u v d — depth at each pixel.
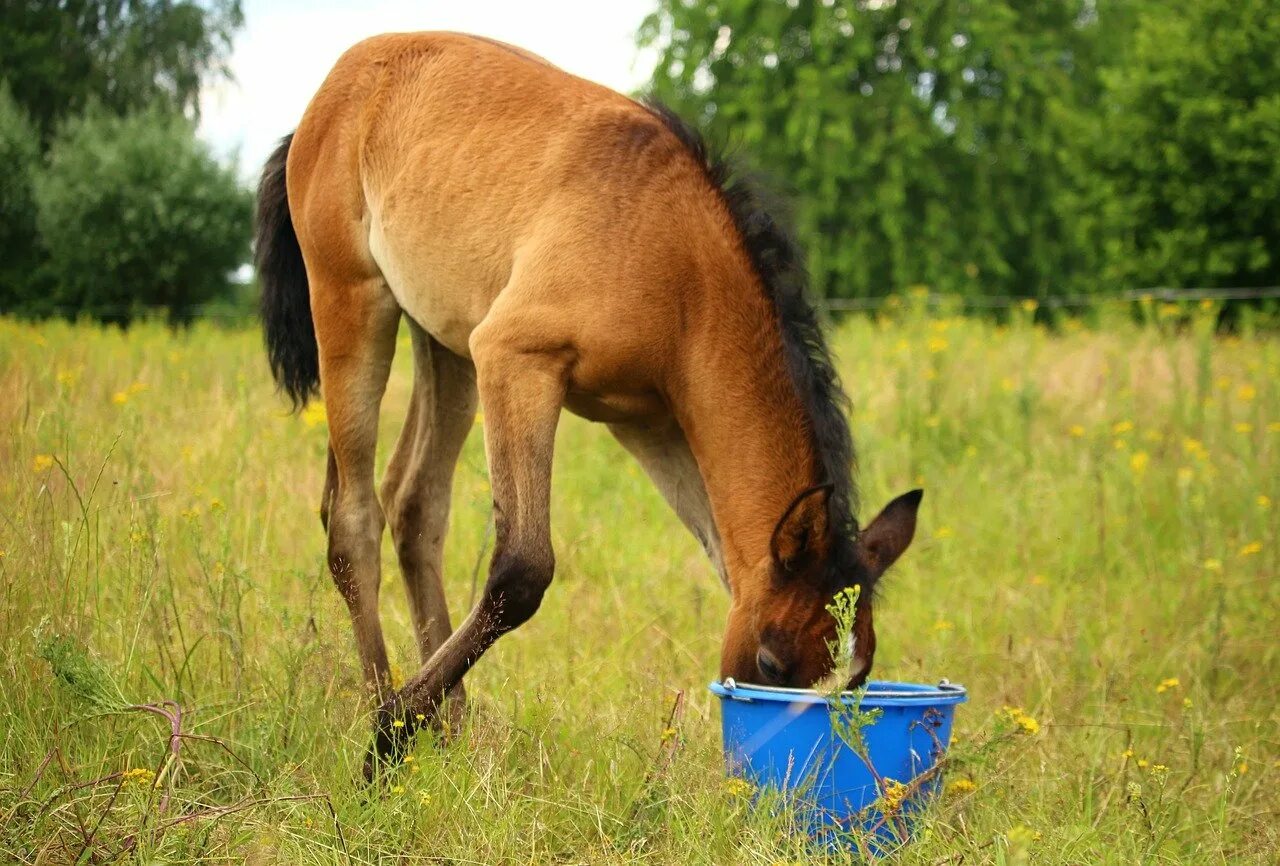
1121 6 30.53
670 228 3.67
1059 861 3.08
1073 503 6.66
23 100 28.81
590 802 3.37
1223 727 4.24
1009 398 8.54
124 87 29.67
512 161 3.88
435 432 4.44
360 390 4.36
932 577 5.87
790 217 3.90
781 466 3.63
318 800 3.22
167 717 3.31
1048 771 3.69
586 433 7.89
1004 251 28.91
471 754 3.55
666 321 3.65
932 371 8.67
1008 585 5.79
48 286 23.28
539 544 3.63
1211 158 16.59
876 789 3.26
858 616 3.43
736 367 3.66
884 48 29.02
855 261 27.09
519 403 3.65
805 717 3.29
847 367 9.57
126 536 4.25
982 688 4.71
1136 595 5.68
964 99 28.08
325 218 4.34
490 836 3.16
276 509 5.43
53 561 3.94
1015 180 28.42
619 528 6.29
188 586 4.64
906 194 27.91
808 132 26.45
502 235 3.83
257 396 7.80
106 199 21.45
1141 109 17.14
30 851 2.92
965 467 7.26
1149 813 3.42
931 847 3.13
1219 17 16.83
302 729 3.65
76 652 3.49
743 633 3.59
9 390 5.64
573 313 3.62
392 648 4.61
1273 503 6.55
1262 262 16.05
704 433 3.72
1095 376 9.12
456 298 4.01
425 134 4.08
